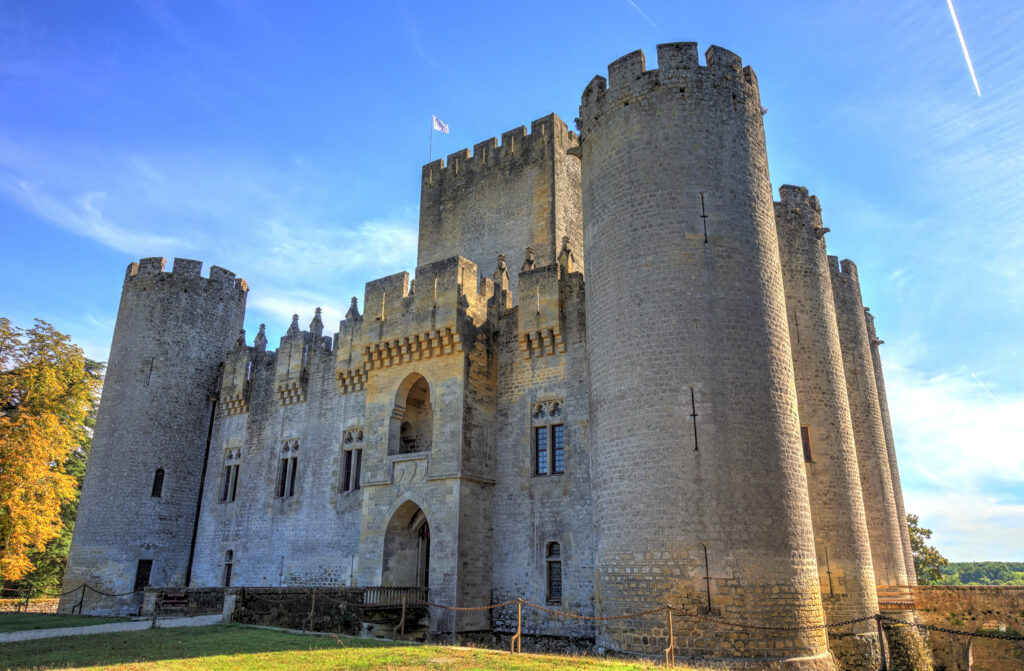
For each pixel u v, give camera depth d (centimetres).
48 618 3200
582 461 2991
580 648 2703
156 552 4303
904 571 3625
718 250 2488
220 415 4681
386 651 1895
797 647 2150
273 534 4047
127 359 4566
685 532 2220
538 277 3309
